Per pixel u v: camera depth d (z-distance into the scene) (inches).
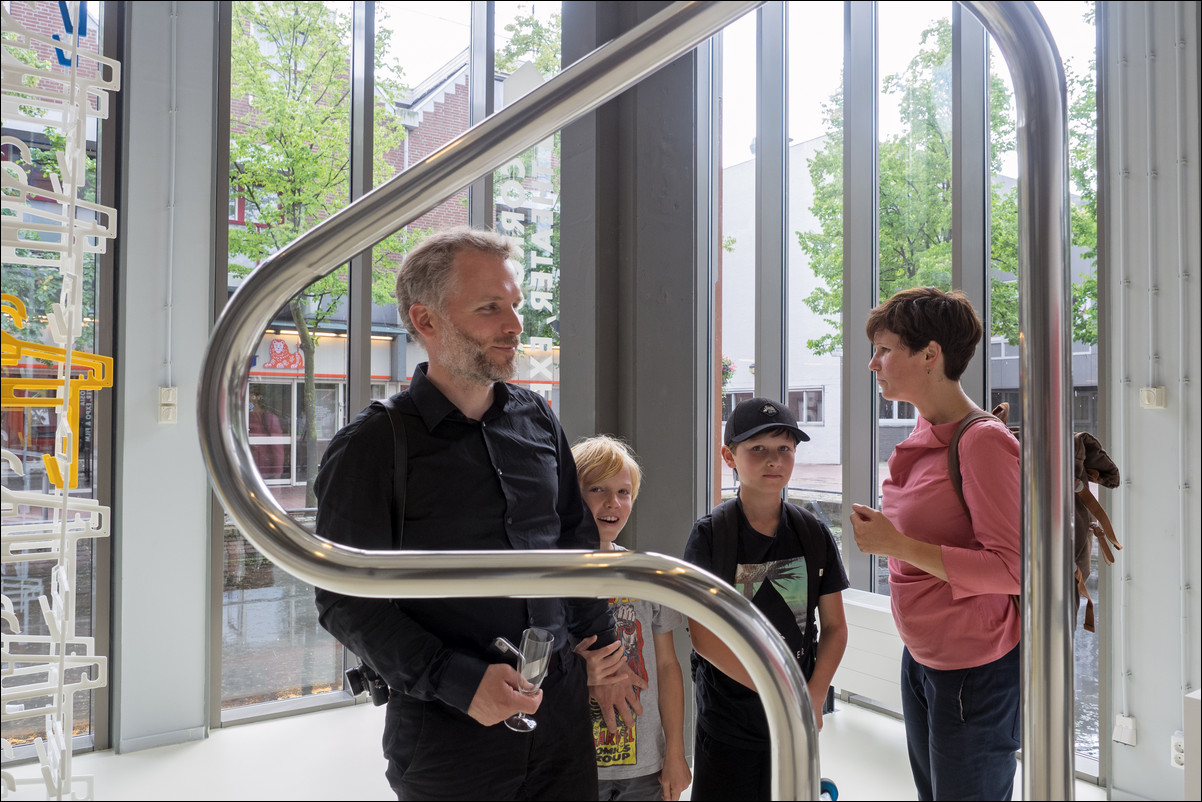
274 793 126.3
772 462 70.2
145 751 143.9
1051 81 30.7
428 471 56.7
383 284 175.3
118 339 146.1
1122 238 115.3
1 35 59.9
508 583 28.5
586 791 60.8
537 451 62.9
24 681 141.8
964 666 62.0
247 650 162.1
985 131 135.5
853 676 138.5
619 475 76.3
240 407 29.1
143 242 146.6
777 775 28.1
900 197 146.8
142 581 145.7
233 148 161.6
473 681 50.9
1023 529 30.9
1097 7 118.3
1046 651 30.0
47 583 145.3
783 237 164.9
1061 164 30.7
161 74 148.5
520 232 181.0
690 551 71.3
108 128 146.7
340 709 165.9
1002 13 30.7
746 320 169.0
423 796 55.9
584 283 95.3
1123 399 115.1
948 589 63.0
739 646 28.4
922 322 64.8
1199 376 107.7
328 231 30.1
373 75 173.3
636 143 92.7
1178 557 109.7
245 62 162.2
